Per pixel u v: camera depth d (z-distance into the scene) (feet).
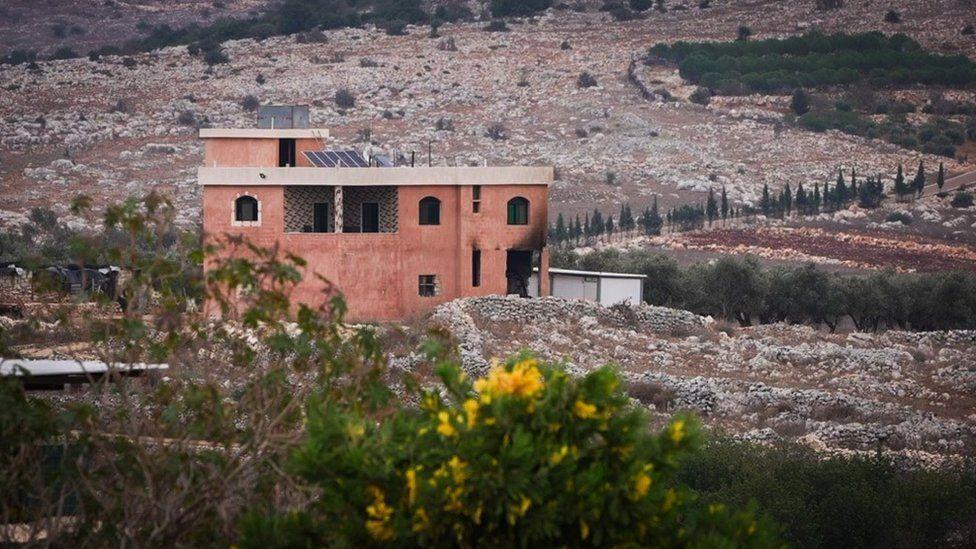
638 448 98.99
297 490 121.19
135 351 136.15
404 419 104.83
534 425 97.09
